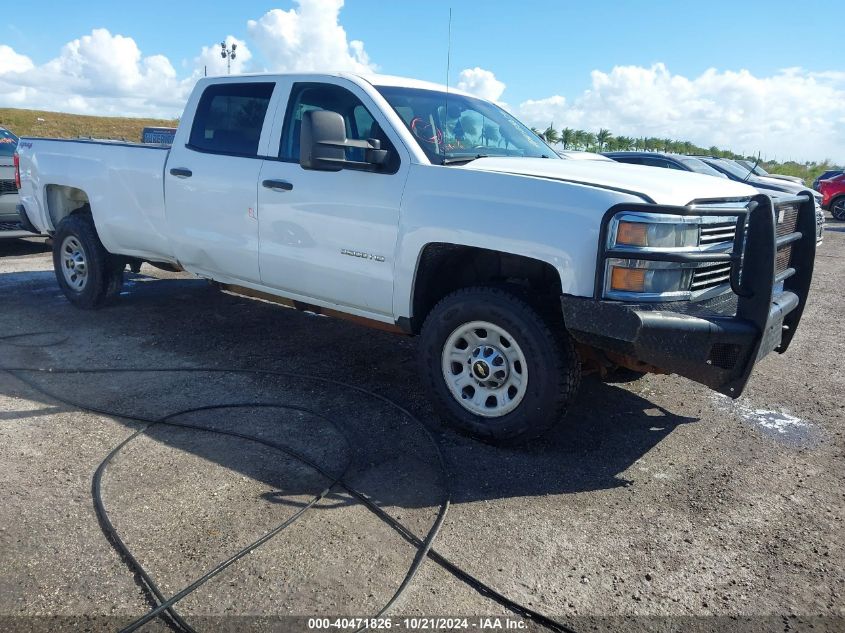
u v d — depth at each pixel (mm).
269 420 4035
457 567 2691
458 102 4793
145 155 5434
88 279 6215
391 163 4062
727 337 3270
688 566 2777
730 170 12258
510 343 3650
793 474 3631
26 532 2818
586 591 2596
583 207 3320
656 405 4590
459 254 4023
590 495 3322
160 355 5184
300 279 4555
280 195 4523
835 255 12492
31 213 6629
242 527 2904
